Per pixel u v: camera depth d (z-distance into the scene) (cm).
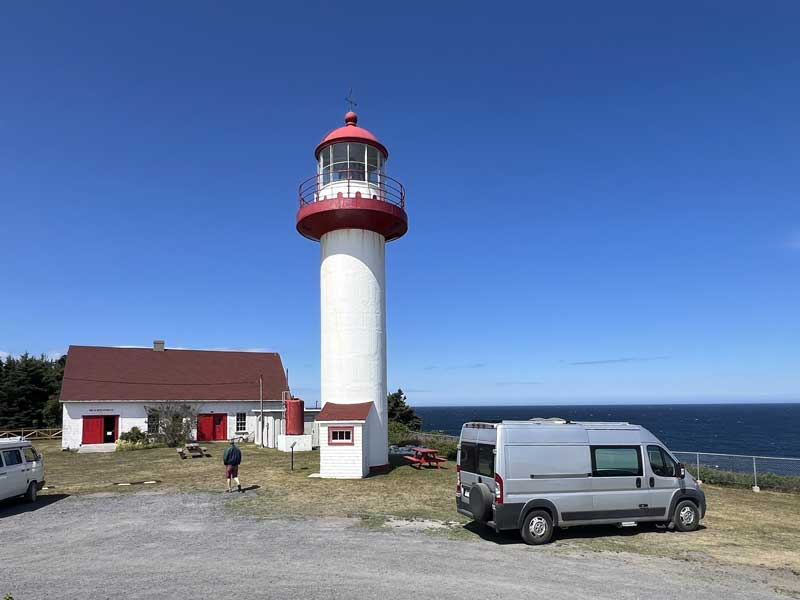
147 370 3756
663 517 1197
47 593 809
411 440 3017
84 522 1286
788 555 1038
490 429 1155
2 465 1418
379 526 1227
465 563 953
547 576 886
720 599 793
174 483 1847
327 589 820
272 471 2100
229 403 3734
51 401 4831
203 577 877
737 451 6912
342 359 2141
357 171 2269
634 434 1214
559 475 1128
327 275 2222
